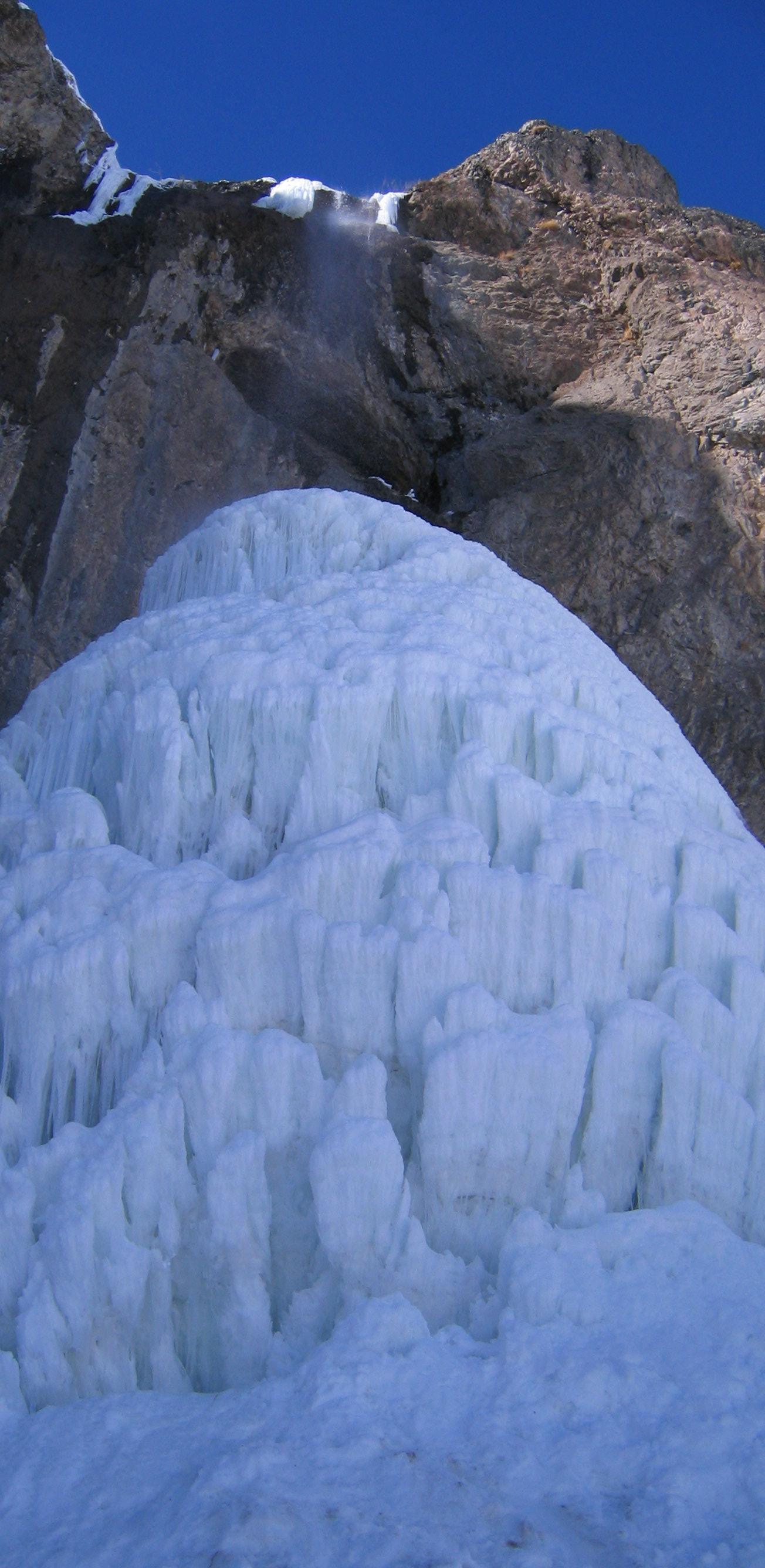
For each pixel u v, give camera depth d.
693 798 7.57
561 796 6.61
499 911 5.66
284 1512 3.64
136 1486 3.98
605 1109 5.39
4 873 6.69
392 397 15.78
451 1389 4.20
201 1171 5.03
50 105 13.95
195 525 14.57
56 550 13.75
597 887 5.88
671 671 13.78
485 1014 5.25
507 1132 5.11
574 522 14.42
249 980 5.52
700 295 15.14
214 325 14.70
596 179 16.47
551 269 15.78
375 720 6.68
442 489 15.94
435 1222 5.14
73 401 13.95
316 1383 4.24
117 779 7.22
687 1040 5.45
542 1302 4.55
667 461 14.36
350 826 6.09
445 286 15.47
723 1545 3.55
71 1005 5.56
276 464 15.24
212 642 7.29
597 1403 4.11
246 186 14.75
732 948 5.98
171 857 6.65
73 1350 4.69
